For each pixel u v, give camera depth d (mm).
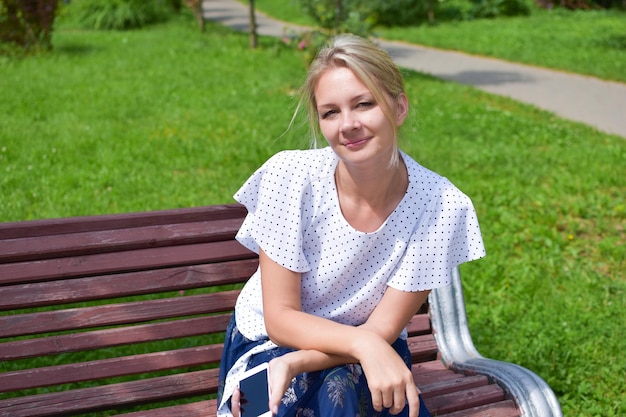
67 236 2389
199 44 15258
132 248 2447
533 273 4980
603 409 3506
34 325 2365
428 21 21250
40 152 7375
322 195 2100
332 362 1983
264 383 1960
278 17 23922
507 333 4207
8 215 5699
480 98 10977
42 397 2383
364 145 1984
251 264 2562
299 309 2105
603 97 11328
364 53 1969
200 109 9555
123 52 14375
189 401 3416
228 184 6652
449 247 2141
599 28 18703
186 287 2492
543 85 12289
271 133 8383
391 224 2104
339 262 2119
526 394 2391
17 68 12234
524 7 22234
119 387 2449
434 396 2463
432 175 2172
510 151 7914
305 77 2070
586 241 5645
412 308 2146
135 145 7777
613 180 6832
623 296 4695
